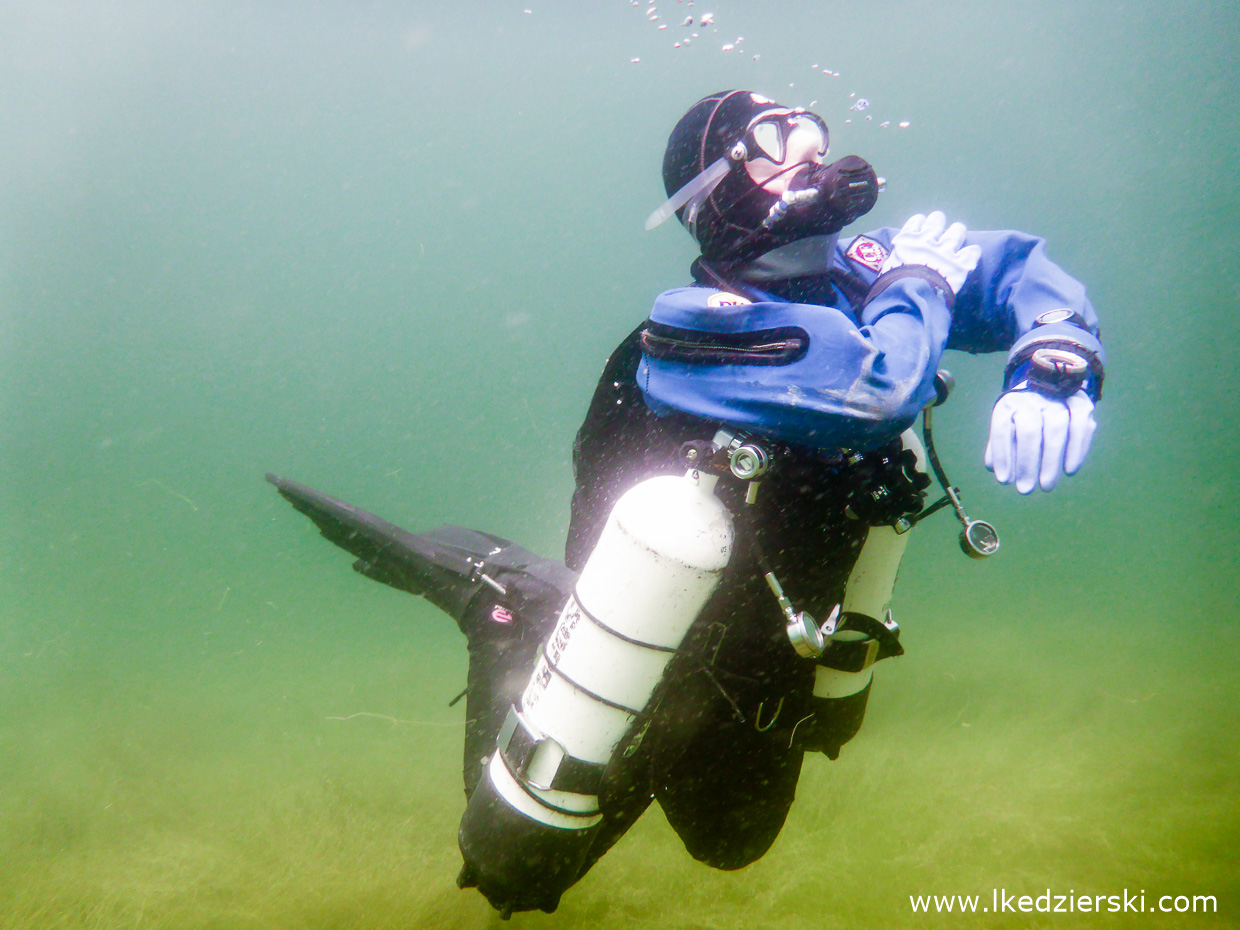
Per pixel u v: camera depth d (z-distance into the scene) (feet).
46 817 13.71
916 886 9.56
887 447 4.52
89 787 15.29
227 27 122.42
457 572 6.33
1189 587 44.01
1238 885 9.08
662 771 4.58
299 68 153.79
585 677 4.06
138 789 15.11
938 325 3.82
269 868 11.04
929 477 4.76
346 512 7.14
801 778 13.42
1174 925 8.41
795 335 3.60
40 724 21.63
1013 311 4.33
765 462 3.75
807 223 4.11
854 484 4.40
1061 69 148.25
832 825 11.55
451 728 19.06
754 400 3.66
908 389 3.53
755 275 4.42
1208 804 11.51
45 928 9.62
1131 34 132.05
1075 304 3.99
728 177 4.29
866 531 4.78
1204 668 21.33
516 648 5.86
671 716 4.56
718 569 3.88
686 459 4.03
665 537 3.85
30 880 11.05
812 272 4.41
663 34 106.73
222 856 11.55
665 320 4.03
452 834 12.13
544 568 6.22
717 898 9.60
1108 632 28.45
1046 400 3.49
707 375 3.88
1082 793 12.33
